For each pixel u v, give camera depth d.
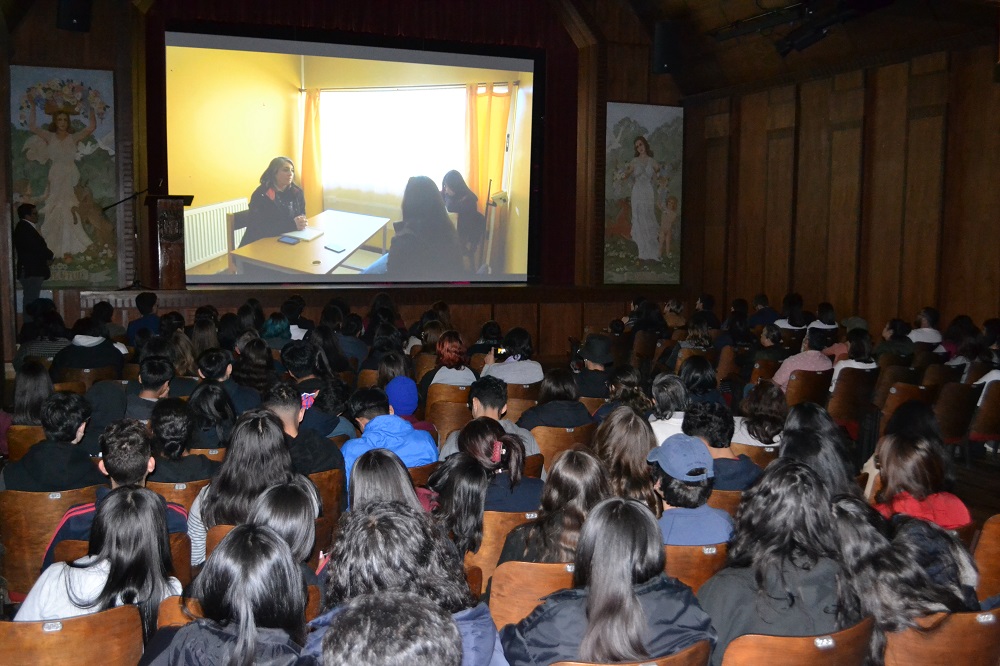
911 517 2.66
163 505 2.52
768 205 13.35
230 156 12.68
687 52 13.77
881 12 10.71
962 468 6.89
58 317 7.81
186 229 12.48
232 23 12.41
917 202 11.10
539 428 4.89
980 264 10.41
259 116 12.79
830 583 2.35
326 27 12.68
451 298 13.07
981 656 2.41
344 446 4.16
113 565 2.43
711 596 2.40
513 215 14.36
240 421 3.24
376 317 8.84
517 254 14.46
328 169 13.26
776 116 13.12
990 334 8.02
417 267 13.87
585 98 14.13
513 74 14.12
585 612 2.13
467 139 13.97
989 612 2.38
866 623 2.24
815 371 6.86
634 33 14.12
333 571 1.88
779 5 11.41
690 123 14.64
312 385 5.33
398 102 13.53
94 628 2.31
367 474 2.75
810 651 2.16
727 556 2.53
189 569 3.07
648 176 14.47
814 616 2.32
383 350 6.99
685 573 2.90
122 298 11.24
